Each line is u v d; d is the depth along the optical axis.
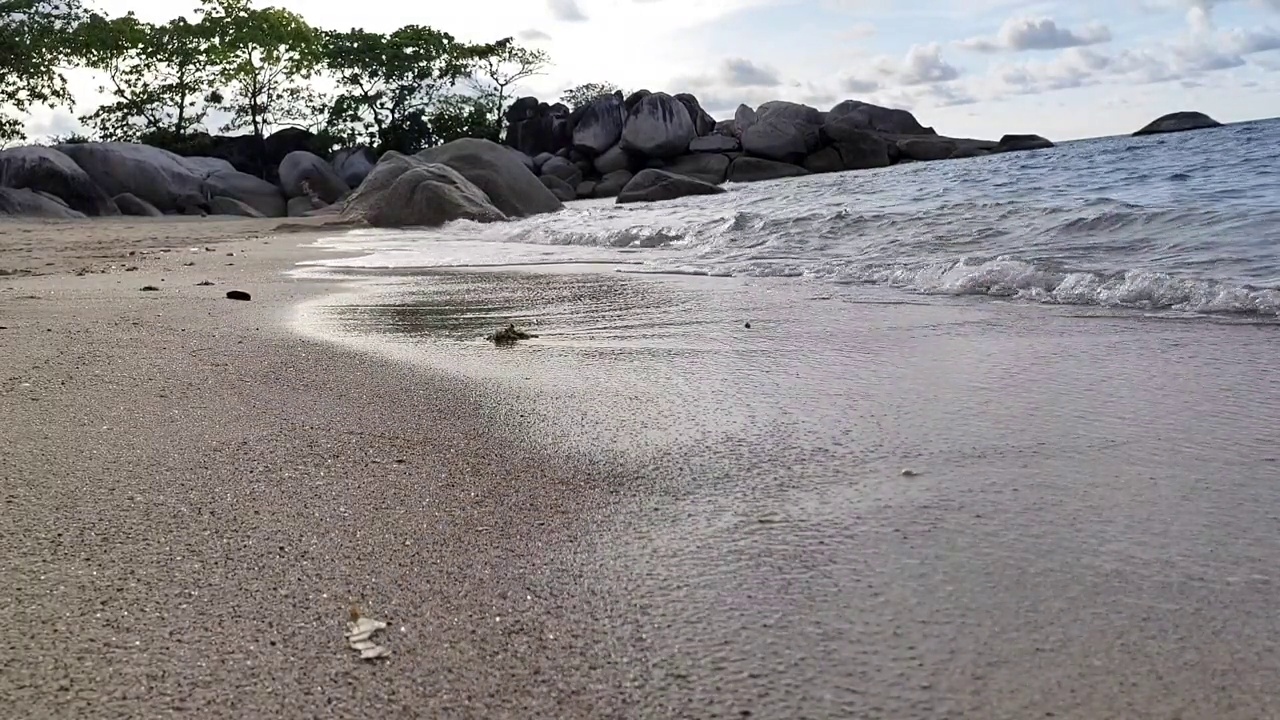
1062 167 15.62
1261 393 2.54
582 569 1.57
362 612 1.42
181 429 2.41
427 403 2.67
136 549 1.66
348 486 1.98
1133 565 1.53
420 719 1.16
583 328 4.01
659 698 1.19
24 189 24.41
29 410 2.60
